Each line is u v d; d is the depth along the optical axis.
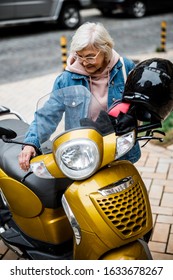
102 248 2.25
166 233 3.47
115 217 2.22
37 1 11.88
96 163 2.19
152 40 11.37
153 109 2.28
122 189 2.28
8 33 12.65
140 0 14.35
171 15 15.06
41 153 2.56
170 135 5.24
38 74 8.55
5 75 8.55
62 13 12.66
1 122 3.60
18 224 2.94
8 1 11.37
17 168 2.87
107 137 2.29
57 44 11.16
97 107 2.44
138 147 2.88
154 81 2.28
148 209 2.38
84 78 2.64
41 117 2.55
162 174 4.40
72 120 2.46
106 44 2.50
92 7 16.77
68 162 2.18
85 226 2.25
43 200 2.66
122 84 2.74
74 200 2.27
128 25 13.41
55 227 2.68
